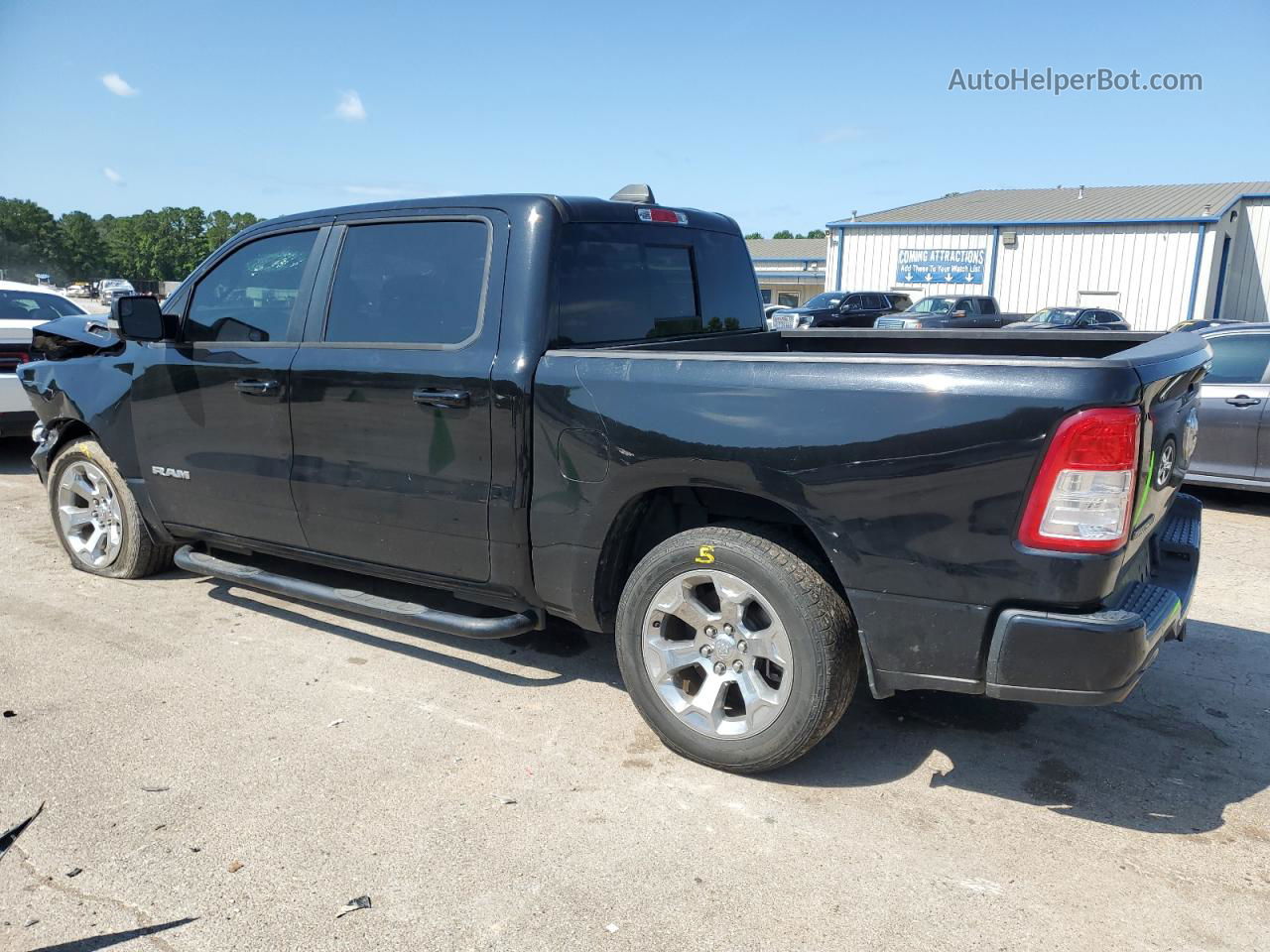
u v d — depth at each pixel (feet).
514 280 11.57
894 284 118.93
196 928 8.07
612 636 15.14
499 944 7.91
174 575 17.67
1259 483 24.14
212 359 14.25
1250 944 8.01
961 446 8.84
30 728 11.62
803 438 9.54
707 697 10.67
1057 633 8.70
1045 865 9.11
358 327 12.82
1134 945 7.97
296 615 15.71
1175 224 103.24
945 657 9.34
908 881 8.82
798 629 9.84
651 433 10.36
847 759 11.14
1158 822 9.89
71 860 9.02
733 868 8.99
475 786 10.41
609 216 12.57
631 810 9.96
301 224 13.74
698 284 14.38
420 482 12.22
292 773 10.65
